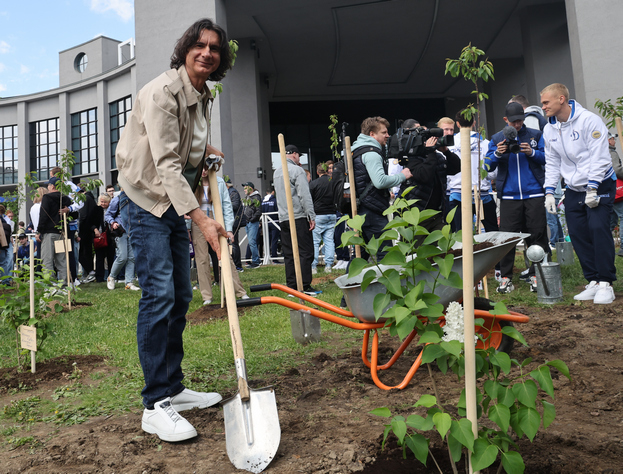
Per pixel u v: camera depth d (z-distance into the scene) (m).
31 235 10.59
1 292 3.95
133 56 22.09
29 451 2.27
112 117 23.72
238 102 16.25
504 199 5.85
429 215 1.94
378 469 1.91
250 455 1.97
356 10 15.11
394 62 19.28
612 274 4.79
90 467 2.07
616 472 1.74
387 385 2.93
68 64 30.88
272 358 3.69
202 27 2.45
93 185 10.00
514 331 1.65
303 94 22.27
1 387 3.37
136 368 3.64
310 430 2.30
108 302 7.16
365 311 2.81
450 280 1.86
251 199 11.84
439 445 2.04
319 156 23.06
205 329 4.91
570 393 2.62
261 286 3.02
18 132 28.11
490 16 16.09
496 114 19.78
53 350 4.35
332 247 9.69
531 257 5.04
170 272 2.50
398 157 4.59
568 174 4.95
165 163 2.31
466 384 1.49
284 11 14.85
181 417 2.36
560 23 15.41
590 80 11.11
